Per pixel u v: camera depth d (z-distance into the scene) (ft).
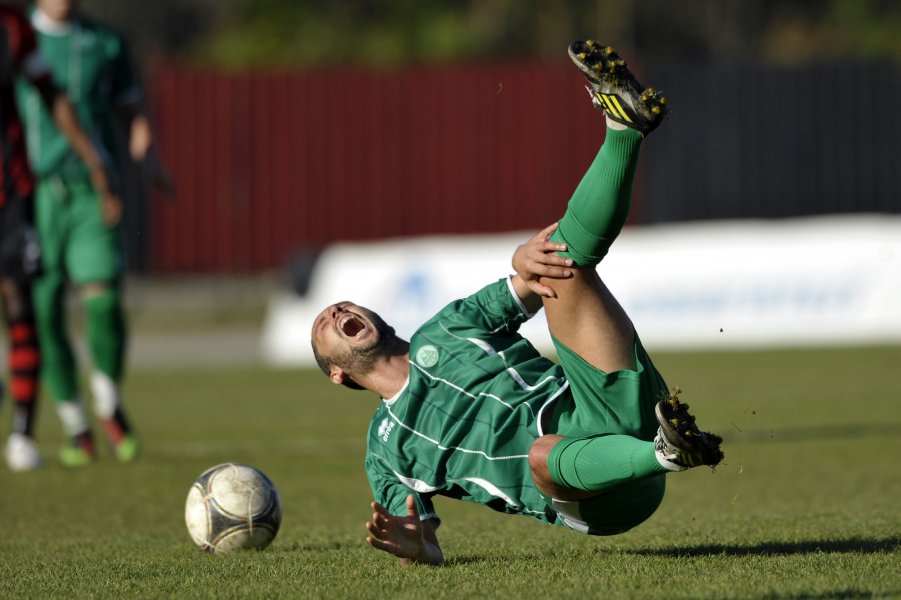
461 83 302.66
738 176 307.78
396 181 303.48
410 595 43.01
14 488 89.15
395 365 50.03
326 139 302.04
